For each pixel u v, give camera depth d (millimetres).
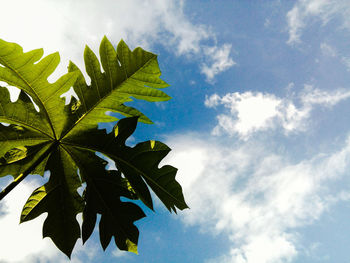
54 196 1858
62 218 1854
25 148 1760
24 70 1526
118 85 1791
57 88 1662
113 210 1901
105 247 1790
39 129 1732
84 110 1787
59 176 1877
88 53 1716
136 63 1767
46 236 1774
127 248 1835
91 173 1927
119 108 1894
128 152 1865
